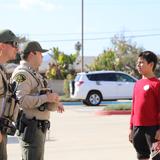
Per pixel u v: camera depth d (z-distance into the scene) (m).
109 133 14.21
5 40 4.82
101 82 28.03
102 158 10.03
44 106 5.52
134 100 6.70
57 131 14.74
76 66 51.72
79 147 11.51
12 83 5.09
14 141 12.12
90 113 21.89
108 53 52.53
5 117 4.75
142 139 6.61
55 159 9.98
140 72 6.62
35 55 5.65
